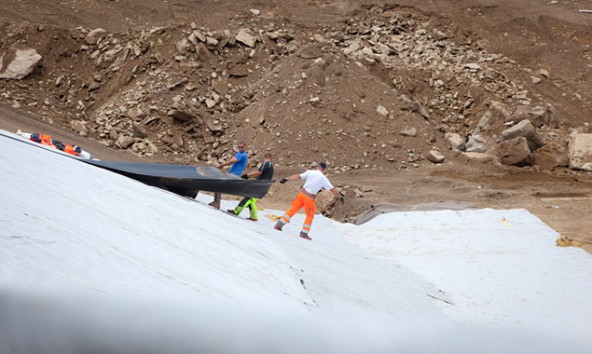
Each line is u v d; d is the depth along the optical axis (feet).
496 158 187.52
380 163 178.50
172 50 212.23
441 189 155.94
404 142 187.42
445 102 219.82
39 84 199.31
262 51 219.00
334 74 199.31
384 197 146.82
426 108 215.92
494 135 202.18
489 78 234.38
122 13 239.09
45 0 236.43
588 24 282.56
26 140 67.62
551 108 220.02
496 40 266.98
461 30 266.98
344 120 187.52
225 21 238.27
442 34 261.65
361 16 263.70
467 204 127.03
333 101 191.21
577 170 184.34
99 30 223.10
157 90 197.26
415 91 221.05
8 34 211.41
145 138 182.60
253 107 194.59
